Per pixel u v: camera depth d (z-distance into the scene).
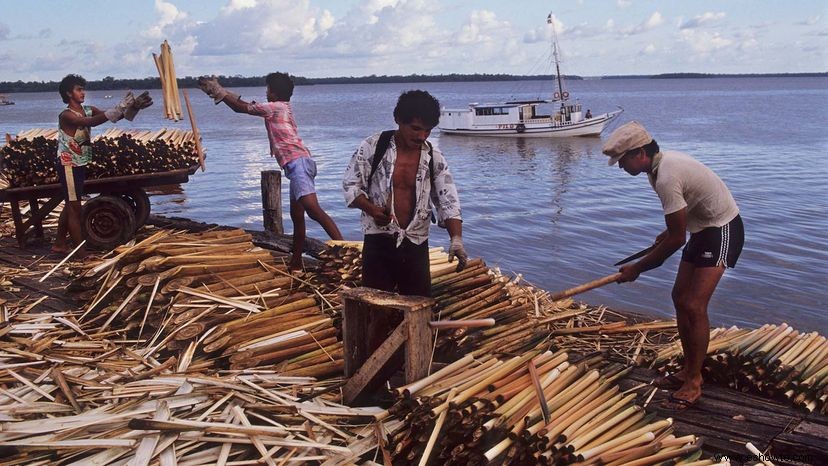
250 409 3.73
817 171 26.73
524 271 12.94
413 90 4.11
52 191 8.16
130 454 3.28
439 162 4.27
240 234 6.45
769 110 88.38
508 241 15.48
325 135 51.69
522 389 3.69
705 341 4.10
